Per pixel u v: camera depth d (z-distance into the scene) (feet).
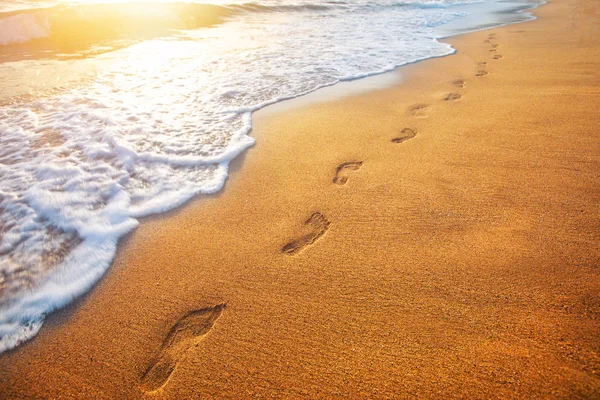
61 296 5.38
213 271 5.74
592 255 5.18
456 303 4.78
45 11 21.81
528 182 7.03
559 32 21.38
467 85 13.08
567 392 3.54
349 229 6.39
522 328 4.30
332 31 23.52
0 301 5.31
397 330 4.55
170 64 16.15
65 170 8.21
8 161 8.51
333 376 4.12
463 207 6.59
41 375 4.37
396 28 24.84
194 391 4.10
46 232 6.56
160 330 4.86
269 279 5.51
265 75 14.82
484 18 28.94
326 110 11.51
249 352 4.48
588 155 7.69
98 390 4.18
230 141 9.66
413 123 10.24
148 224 6.84
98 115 10.92
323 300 5.10
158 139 9.68
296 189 7.66
